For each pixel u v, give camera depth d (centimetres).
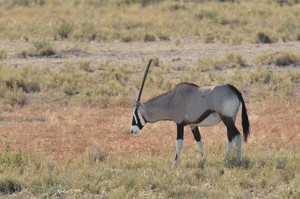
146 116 4866
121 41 10569
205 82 7812
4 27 11312
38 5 14500
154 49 9881
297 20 12094
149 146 5353
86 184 4141
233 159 4675
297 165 4569
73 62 8919
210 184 4231
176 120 4800
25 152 5019
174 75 8269
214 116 4744
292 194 3975
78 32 10894
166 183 4197
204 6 13925
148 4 14525
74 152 5212
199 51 9725
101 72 8331
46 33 11019
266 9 13450
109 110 6762
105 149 5203
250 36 10706
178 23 11938
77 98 7144
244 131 4694
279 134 5725
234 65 8694
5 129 5950
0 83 7581
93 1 14725
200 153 5009
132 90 7575
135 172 4438
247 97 7312
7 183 4144
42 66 8631
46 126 6059
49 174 4369
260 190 4141
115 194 3922
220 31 11162
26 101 7162
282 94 7369
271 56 8938
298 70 8425
